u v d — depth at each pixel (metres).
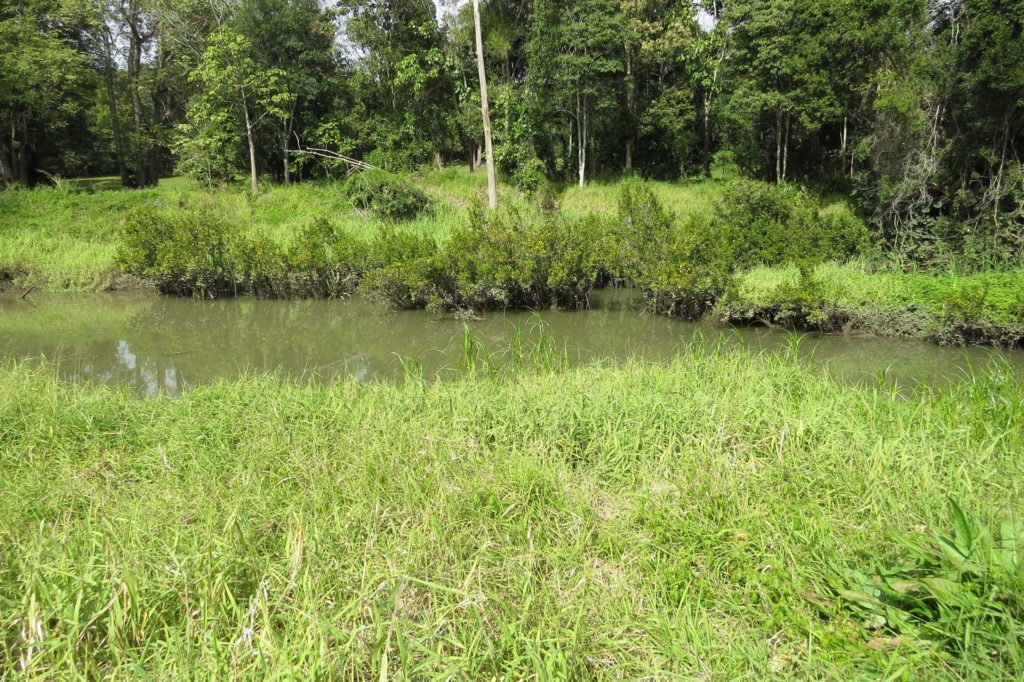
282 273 13.70
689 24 25.02
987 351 8.95
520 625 2.56
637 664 2.47
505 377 6.73
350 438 4.59
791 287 10.19
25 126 25.78
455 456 4.18
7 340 10.38
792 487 3.68
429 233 17.12
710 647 2.51
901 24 13.84
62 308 12.97
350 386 6.11
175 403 5.75
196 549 3.01
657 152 27.58
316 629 2.39
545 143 25.00
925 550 2.82
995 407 5.08
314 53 25.34
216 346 10.07
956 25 12.73
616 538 3.31
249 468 4.11
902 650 2.40
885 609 2.56
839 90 19.55
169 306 13.22
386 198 19.77
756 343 9.66
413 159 26.23
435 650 2.45
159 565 2.87
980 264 11.36
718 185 24.31
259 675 2.32
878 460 3.85
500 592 2.84
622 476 4.03
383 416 4.97
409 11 26.67
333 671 2.31
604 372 6.32
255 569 2.89
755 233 12.71
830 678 2.35
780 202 13.01
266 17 24.47
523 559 3.07
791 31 20.34
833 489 3.63
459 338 10.34
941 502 3.40
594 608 2.76
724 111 24.53
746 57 22.27
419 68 24.73
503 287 12.25
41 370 7.99
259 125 24.80
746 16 21.69
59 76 23.91
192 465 4.29
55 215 20.48
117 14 27.72
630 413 4.79
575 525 3.45
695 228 11.62
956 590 2.47
